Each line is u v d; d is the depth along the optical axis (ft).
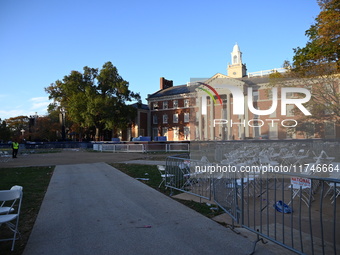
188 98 190.60
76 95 164.45
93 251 14.25
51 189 30.81
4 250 14.71
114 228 17.65
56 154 98.17
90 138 210.38
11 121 252.01
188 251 14.14
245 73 198.18
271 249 14.34
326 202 23.31
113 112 168.66
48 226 18.22
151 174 41.52
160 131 203.10
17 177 40.81
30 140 203.62
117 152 106.52
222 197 21.20
